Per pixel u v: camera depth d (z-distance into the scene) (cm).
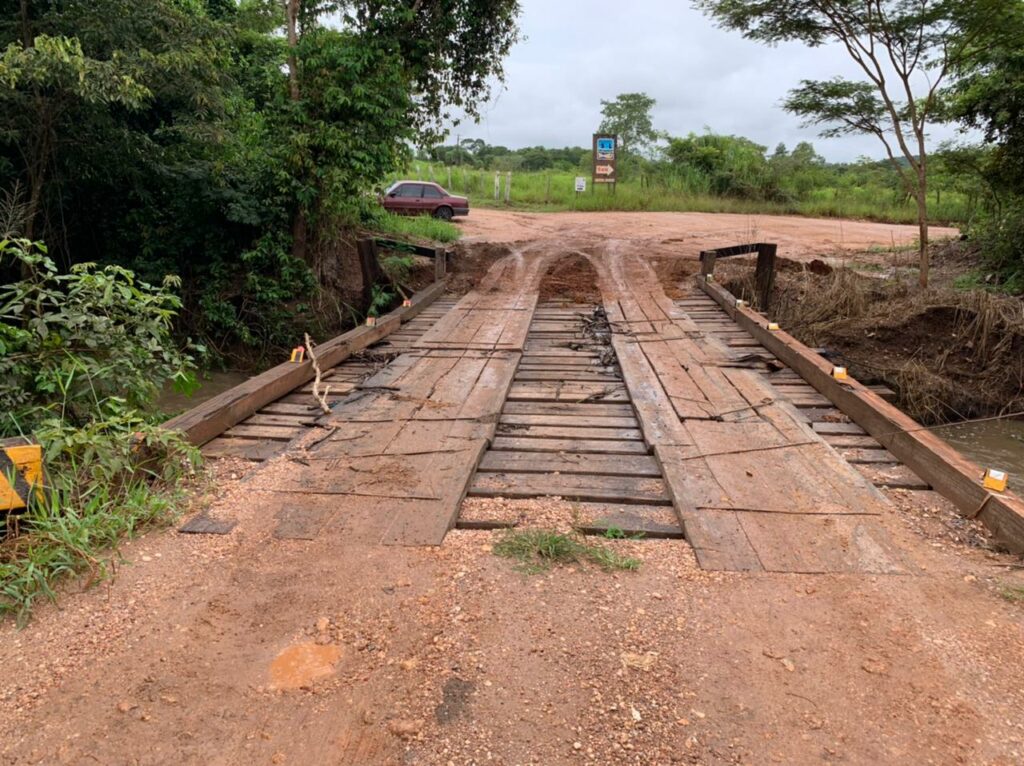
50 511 402
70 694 288
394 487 474
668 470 498
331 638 323
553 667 304
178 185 1160
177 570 379
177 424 537
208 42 998
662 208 2789
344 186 1156
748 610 345
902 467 528
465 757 256
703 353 830
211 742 263
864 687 292
